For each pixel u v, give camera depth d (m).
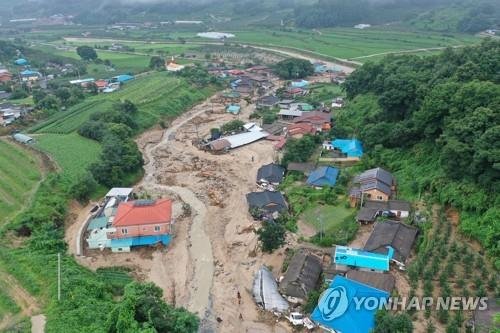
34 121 113.50
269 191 75.06
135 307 43.19
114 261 60.72
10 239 60.00
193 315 46.53
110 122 106.00
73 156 88.94
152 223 63.38
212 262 60.66
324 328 46.78
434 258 54.03
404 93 84.44
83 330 41.66
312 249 60.53
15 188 73.69
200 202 77.69
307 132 100.94
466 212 59.88
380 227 61.34
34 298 47.22
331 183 76.06
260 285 52.94
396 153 82.25
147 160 98.44
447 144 63.97
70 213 71.81
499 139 57.47
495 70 77.19
